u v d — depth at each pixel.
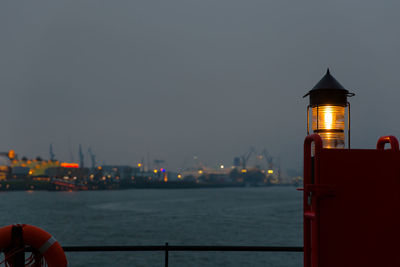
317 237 2.63
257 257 49.12
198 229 82.44
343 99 3.09
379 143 3.07
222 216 112.38
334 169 2.67
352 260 2.64
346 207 2.66
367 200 2.68
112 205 166.50
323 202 2.65
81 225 91.50
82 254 52.44
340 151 2.68
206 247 4.12
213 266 44.00
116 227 87.06
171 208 146.88
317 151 2.67
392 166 2.72
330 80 3.10
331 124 3.07
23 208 150.62
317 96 3.11
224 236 71.94
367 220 2.67
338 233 2.64
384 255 2.67
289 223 93.38
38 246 3.43
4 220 103.69
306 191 2.70
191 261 47.19
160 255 51.34
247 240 66.62
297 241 64.94
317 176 2.66
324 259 2.62
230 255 50.53
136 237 72.06
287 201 197.38
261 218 106.31
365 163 2.70
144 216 114.06
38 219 106.69
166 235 74.25
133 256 50.84
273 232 77.06
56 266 3.45
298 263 45.47
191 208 146.00
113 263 46.59
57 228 86.00
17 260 3.38
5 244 3.36
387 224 2.69
